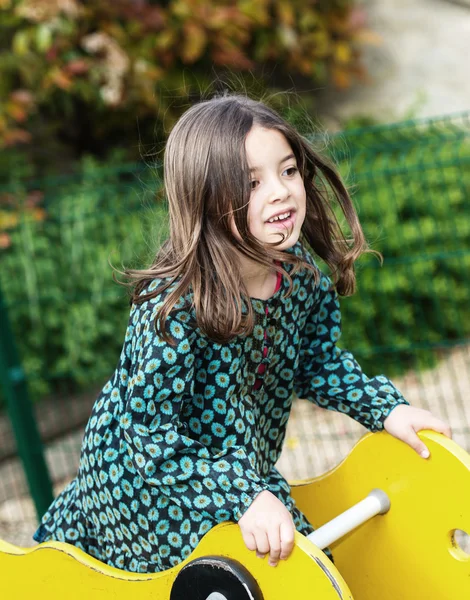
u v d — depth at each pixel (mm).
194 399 1763
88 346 4359
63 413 4328
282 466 3730
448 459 1820
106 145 5770
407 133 5117
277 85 5801
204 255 1690
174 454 1659
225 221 1671
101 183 4961
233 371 1734
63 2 4781
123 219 4262
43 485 3146
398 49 5684
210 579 1604
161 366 1651
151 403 1669
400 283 4426
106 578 1810
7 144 5043
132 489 1801
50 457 4074
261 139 1670
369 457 1973
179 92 5367
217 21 5133
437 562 1874
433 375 4367
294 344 1893
